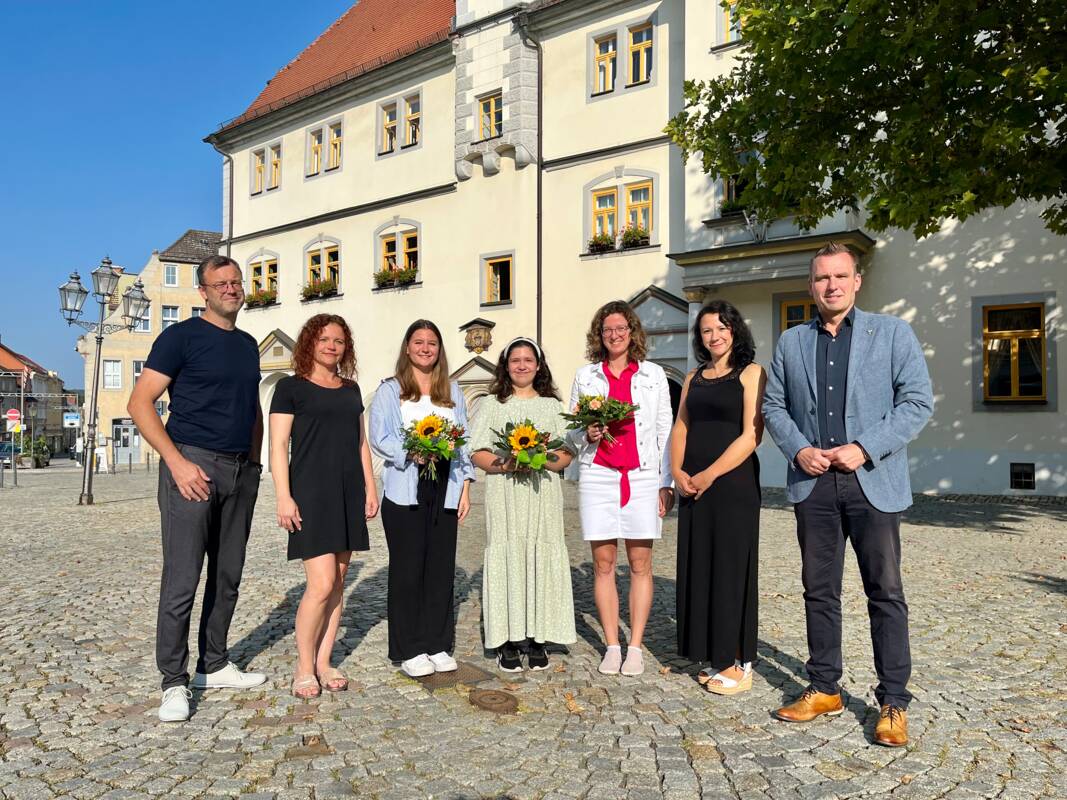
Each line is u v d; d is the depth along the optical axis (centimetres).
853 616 590
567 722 389
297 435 432
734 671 437
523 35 2119
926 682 443
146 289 4838
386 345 2519
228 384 415
